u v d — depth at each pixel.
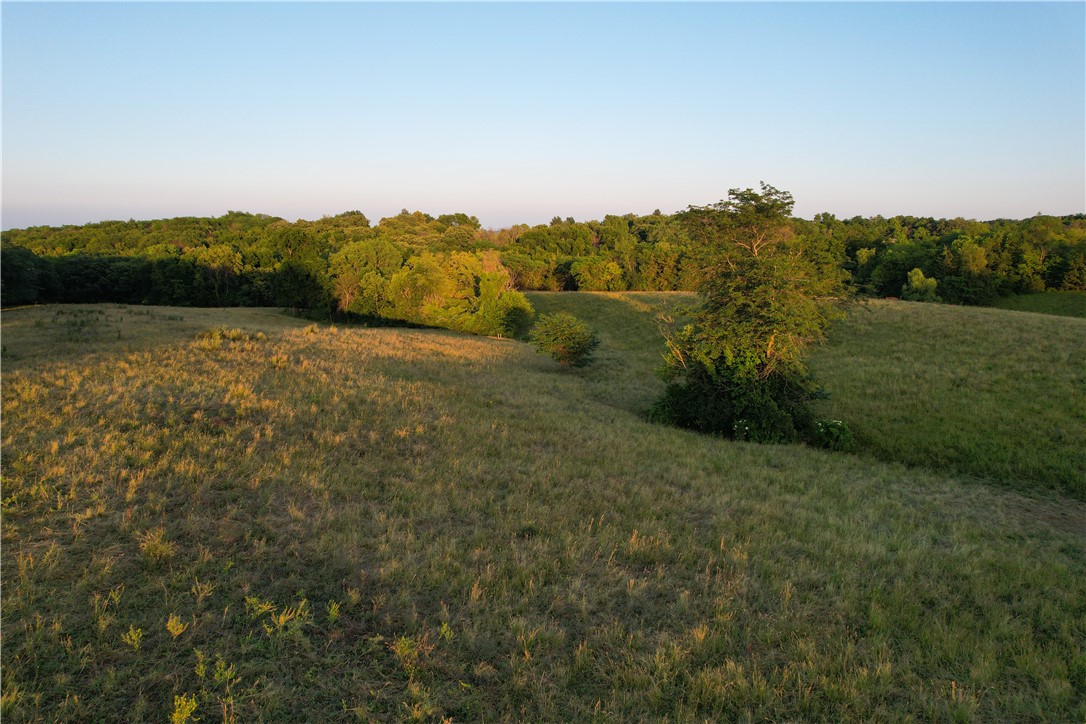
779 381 19.61
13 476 7.42
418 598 6.04
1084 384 21.36
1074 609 7.20
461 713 4.55
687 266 21.75
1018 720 4.94
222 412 11.37
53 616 5.00
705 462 13.65
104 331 23.20
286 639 5.13
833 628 6.16
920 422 20.03
